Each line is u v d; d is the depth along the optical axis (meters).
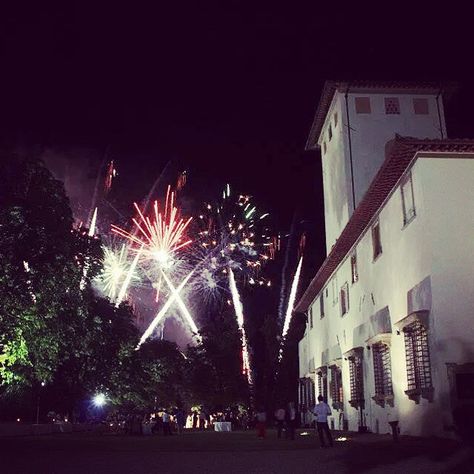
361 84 38.44
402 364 22.88
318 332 43.03
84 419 46.12
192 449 19.52
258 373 59.91
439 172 20.69
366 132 37.97
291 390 57.97
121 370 38.16
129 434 36.03
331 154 41.69
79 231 28.81
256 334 61.38
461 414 9.80
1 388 31.48
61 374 35.88
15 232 25.17
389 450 16.38
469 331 19.31
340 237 30.84
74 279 27.88
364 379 28.80
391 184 23.95
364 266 29.09
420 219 20.80
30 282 25.30
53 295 26.61
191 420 61.03
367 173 37.28
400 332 22.92
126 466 13.60
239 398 58.50
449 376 18.88
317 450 17.80
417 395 21.02
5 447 20.72
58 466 13.58
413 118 38.25
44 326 26.45
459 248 20.02
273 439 26.39
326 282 39.81
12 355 26.72
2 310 24.95
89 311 32.38
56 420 40.03
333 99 40.47
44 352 27.80
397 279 23.56
